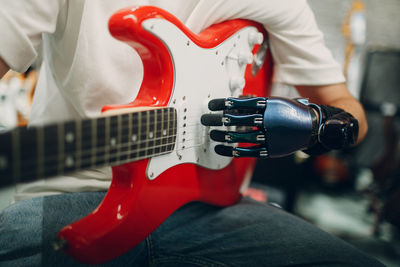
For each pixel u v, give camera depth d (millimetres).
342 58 2814
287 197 2029
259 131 593
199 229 735
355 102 863
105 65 664
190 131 614
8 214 625
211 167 696
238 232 722
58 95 727
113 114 449
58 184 694
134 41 515
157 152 527
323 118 647
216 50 661
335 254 664
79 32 636
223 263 648
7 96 1498
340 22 2799
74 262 575
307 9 858
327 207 2219
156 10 521
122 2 665
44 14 574
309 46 853
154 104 541
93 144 397
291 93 2072
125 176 520
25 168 327
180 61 570
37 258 565
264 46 840
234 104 589
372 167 2084
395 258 1654
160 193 568
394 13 2836
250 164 866
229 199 810
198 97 627
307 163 2125
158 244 704
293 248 676
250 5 725
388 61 2373
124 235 510
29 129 326
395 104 2373
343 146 646
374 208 2004
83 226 475
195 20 698
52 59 693
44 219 614
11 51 534
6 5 526
